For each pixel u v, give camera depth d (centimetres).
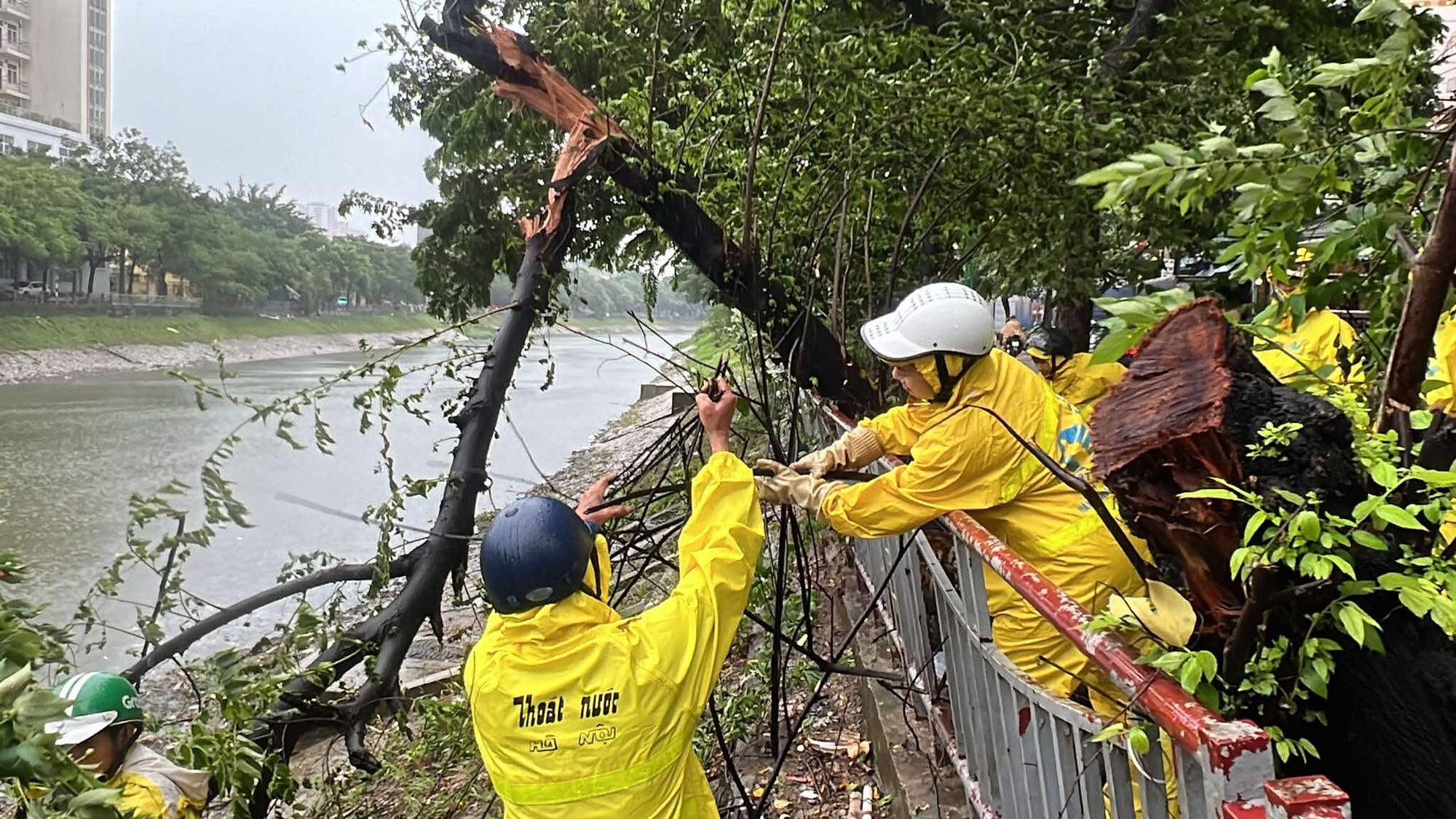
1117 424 164
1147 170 142
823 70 398
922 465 250
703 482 237
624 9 488
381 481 1092
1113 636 160
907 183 460
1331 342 278
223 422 2238
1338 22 593
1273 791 115
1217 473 154
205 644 751
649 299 509
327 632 341
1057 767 194
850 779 395
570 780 204
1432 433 165
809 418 547
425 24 412
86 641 735
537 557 204
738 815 387
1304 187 145
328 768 412
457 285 1059
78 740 229
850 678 468
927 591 381
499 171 923
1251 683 147
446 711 375
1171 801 170
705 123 436
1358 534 130
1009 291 667
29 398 2766
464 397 404
